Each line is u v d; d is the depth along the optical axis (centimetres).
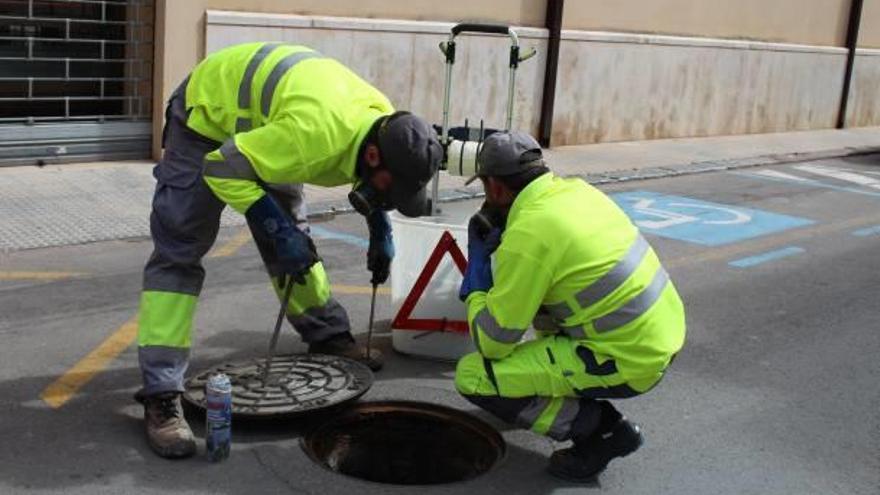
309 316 468
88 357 471
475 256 380
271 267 446
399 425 433
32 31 816
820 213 953
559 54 1166
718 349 539
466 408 432
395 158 361
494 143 365
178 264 386
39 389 432
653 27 1292
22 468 363
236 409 396
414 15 1022
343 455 424
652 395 470
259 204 355
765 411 459
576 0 1178
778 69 1530
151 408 383
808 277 702
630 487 379
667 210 912
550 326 388
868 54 1731
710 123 1428
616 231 358
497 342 359
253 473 368
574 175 1040
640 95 1294
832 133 1642
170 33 846
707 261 731
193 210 381
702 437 427
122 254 639
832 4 1620
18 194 751
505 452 398
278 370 442
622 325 353
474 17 1077
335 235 733
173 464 371
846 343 562
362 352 473
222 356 480
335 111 358
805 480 394
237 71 375
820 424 448
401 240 475
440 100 1063
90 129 850
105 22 845
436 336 484
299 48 387
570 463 377
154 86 866
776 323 592
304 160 355
